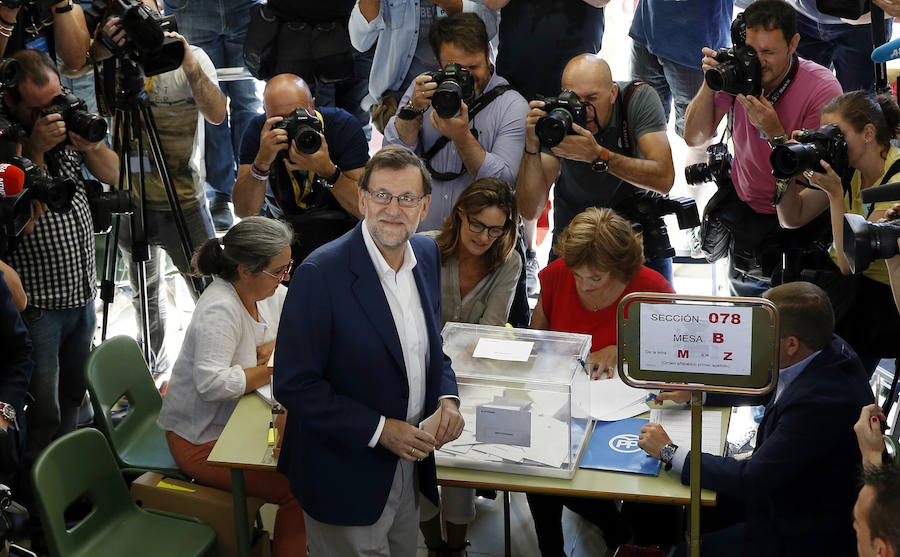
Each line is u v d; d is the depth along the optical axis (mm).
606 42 5480
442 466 2883
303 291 2594
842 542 2691
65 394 4020
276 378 2629
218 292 3309
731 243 4023
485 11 4371
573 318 3475
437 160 3982
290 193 4043
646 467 2799
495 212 3299
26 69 3570
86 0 4848
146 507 3289
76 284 3785
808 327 2643
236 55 4953
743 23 3654
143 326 4145
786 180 3494
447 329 3195
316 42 4492
